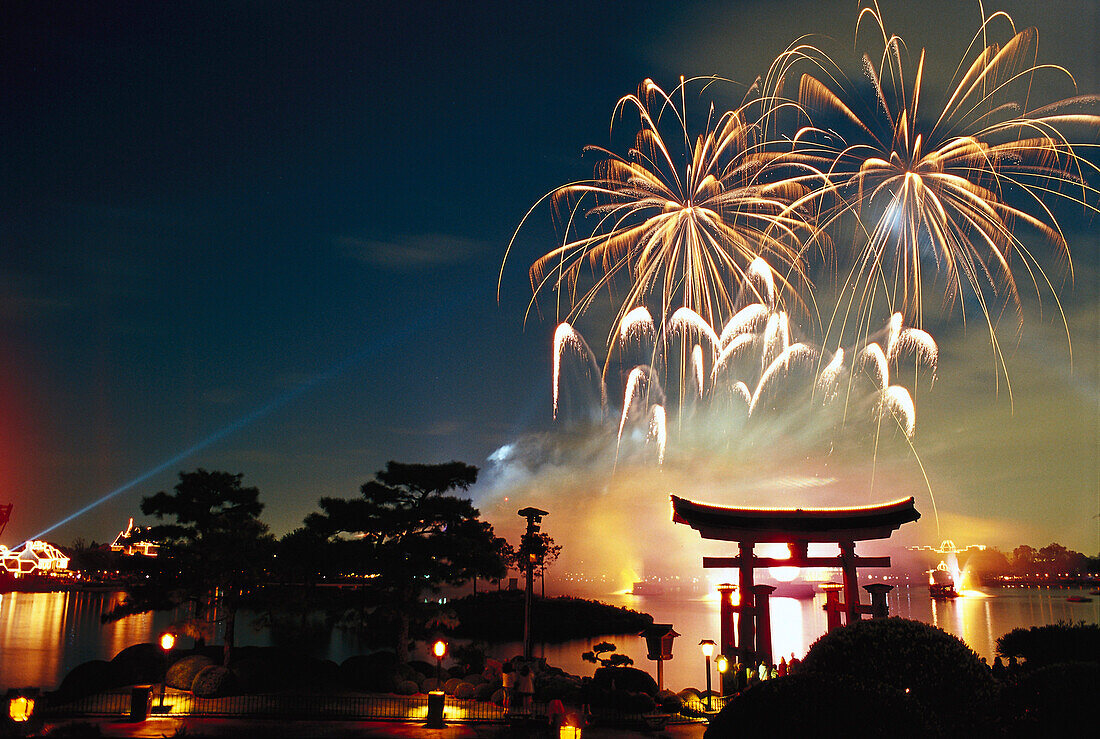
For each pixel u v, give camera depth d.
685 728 33.75
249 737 29.84
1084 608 166.38
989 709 17.97
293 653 47.19
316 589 47.16
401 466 47.09
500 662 47.47
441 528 47.72
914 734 16.22
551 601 116.62
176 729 30.52
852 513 45.22
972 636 92.50
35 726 29.77
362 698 38.91
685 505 45.84
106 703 36.56
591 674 61.59
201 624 45.62
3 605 136.38
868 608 44.41
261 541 47.72
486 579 48.03
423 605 45.59
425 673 45.56
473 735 31.27
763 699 17.25
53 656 64.00
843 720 16.42
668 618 129.12
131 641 76.56
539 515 49.12
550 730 31.81
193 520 49.72
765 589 45.03
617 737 31.88
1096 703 16.66
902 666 18.97
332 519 46.72
